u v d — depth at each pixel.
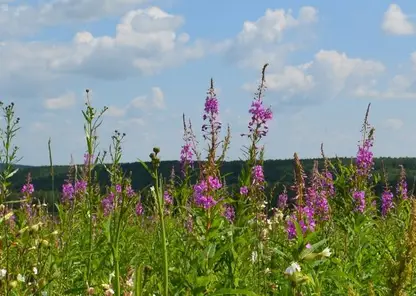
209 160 7.59
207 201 6.99
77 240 7.46
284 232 8.00
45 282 4.82
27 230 4.67
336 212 9.52
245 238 6.63
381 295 6.25
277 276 6.23
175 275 6.06
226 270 6.98
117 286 3.91
